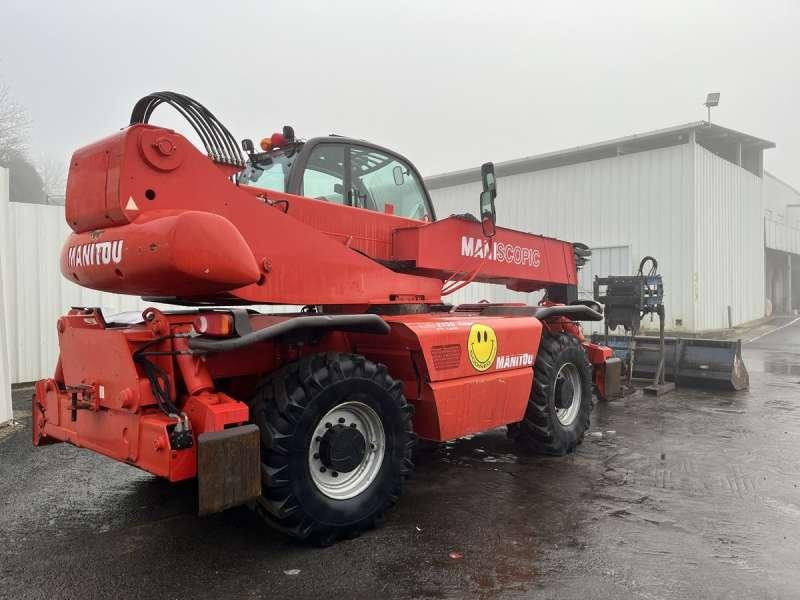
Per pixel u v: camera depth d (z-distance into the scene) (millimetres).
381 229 4711
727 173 20219
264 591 2922
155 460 3088
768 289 29969
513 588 2949
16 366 8359
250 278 3258
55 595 2875
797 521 3828
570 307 5926
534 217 21484
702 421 6898
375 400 3709
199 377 3234
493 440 6035
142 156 3188
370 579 3045
